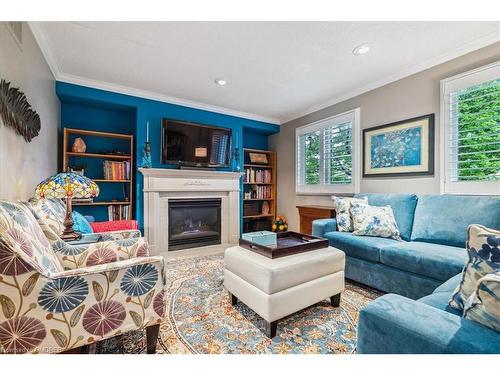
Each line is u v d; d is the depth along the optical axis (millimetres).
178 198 3604
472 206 1968
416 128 2617
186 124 3641
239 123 4312
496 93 2049
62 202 2232
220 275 2492
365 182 3152
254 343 1405
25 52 1812
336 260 1784
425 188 2541
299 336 1475
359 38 2123
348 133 3393
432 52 2346
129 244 1731
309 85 3121
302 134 4223
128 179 3348
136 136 3369
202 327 1561
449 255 1678
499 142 2039
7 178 1505
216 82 3041
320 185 3836
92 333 1084
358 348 779
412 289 1813
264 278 1451
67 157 3012
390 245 2035
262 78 2922
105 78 2920
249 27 1981
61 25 1935
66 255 1501
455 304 929
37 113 2088
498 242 829
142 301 1206
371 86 3068
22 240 1012
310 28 1987
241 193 4379
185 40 2148
